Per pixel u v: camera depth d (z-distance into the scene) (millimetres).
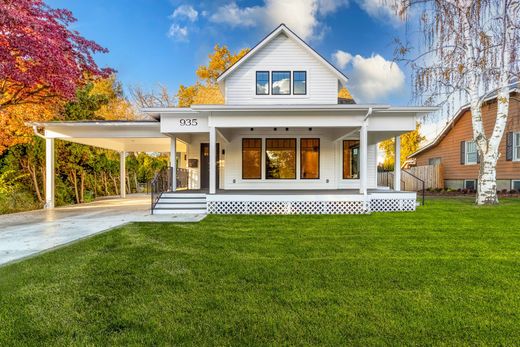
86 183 15750
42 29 6785
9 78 6832
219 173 12859
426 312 2824
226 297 3166
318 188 12266
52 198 11617
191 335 2467
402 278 3672
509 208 9586
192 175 13094
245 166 12297
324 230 6656
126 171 21734
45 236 6250
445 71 10078
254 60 11617
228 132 11578
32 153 12211
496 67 9812
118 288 3416
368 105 8844
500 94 10258
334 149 12320
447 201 12203
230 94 11539
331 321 2668
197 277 3740
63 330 2559
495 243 5379
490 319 2699
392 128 9672
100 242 5562
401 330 2525
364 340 2387
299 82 11609
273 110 9047
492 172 10500
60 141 13555
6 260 4504
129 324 2650
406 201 9898
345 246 5219
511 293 3238
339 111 9180
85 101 15438
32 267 4133
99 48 8203
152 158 25391
